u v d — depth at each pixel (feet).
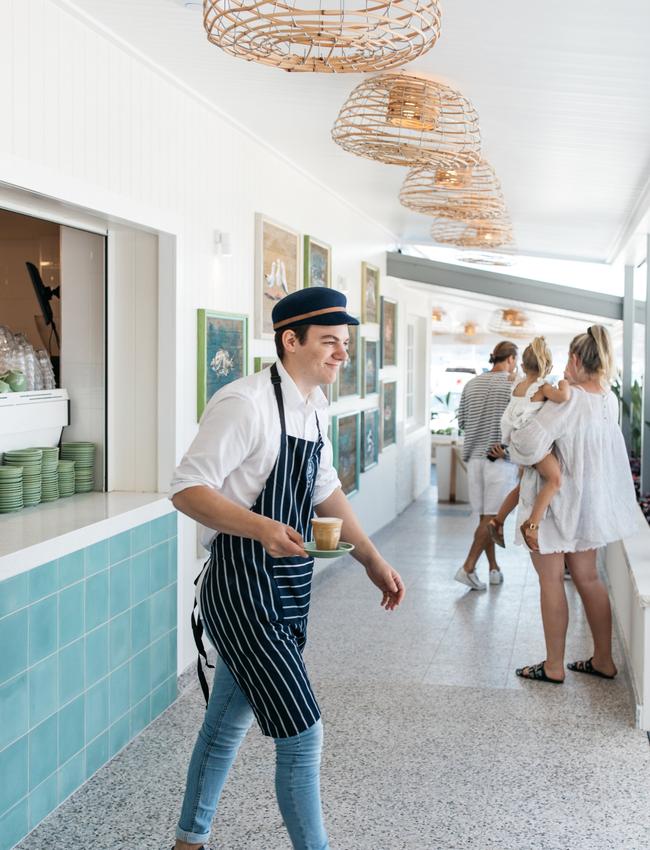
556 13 9.94
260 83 13.10
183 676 13.46
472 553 20.11
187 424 13.66
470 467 20.20
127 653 11.23
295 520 7.71
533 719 12.28
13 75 9.25
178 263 13.11
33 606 9.08
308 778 7.21
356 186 21.50
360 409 25.76
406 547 25.72
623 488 13.71
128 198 11.73
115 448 13.23
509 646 15.79
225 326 15.03
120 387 13.17
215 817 9.42
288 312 7.59
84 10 10.24
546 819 9.41
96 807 9.58
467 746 11.33
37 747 9.17
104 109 11.14
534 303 30.12
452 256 33.17
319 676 14.14
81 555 10.09
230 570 7.37
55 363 13.21
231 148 15.57
